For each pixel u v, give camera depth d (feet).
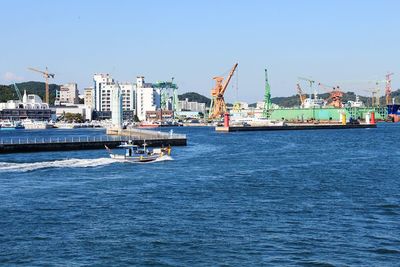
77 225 146.10
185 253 120.88
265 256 118.62
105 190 205.16
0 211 164.14
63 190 204.95
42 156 362.12
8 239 132.16
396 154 376.27
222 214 159.22
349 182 227.61
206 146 481.05
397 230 140.05
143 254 120.26
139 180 234.58
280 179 237.86
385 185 218.38
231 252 121.39
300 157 354.74
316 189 207.62
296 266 112.27
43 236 134.82
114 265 113.50
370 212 162.30
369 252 121.19
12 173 258.37
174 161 326.85
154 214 159.53
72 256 119.14
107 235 135.54
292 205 173.37
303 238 131.95
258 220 151.12
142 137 510.17
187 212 162.20
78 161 309.63
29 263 114.73
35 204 175.73
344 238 132.05
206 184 221.87
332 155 369.91
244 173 261.03
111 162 311.27
